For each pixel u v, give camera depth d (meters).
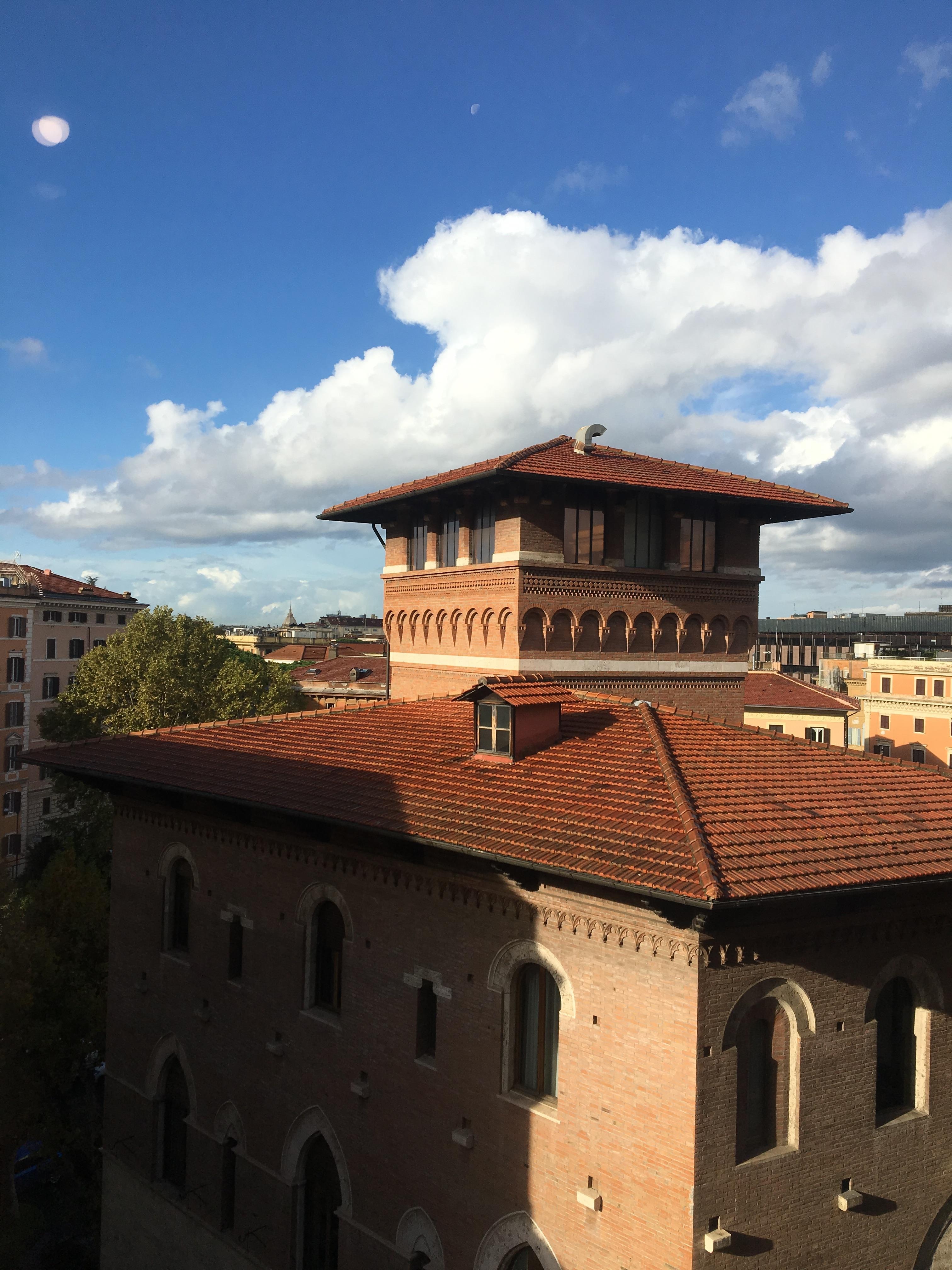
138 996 23.03
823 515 25.95
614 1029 13.12
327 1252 18.00
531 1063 14.58
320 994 18.47
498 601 23.08
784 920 12.99
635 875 11.79
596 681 23.44
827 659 115.81
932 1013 15.08
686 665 24.83
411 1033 16.20
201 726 24.31
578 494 23.25
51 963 32.22
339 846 17.52
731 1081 12.55
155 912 22.59
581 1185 13.38
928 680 80.25
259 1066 19.30
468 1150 15.05
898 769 17.67
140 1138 22.67
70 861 36.25
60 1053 32.06
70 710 55.59
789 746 18.02
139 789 22.17
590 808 14.20
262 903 19.48
